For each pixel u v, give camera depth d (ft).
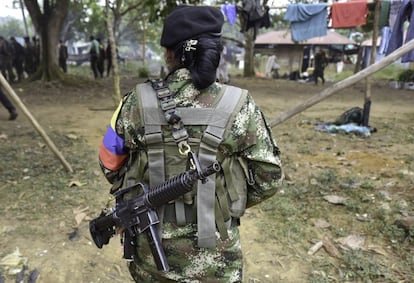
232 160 4.30
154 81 4.37
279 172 4.43
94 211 11.50
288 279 8.49
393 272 8.65
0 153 16.51
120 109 4.42
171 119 4.03
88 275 8.62
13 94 12.95
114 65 26.20
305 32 27.68
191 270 4.30
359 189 13.32
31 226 10.53
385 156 17.48
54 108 29.50
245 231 10.52
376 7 20.97
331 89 13.34
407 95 42.04
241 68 105.50
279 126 23.84
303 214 11.51
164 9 26.43
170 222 4.26
